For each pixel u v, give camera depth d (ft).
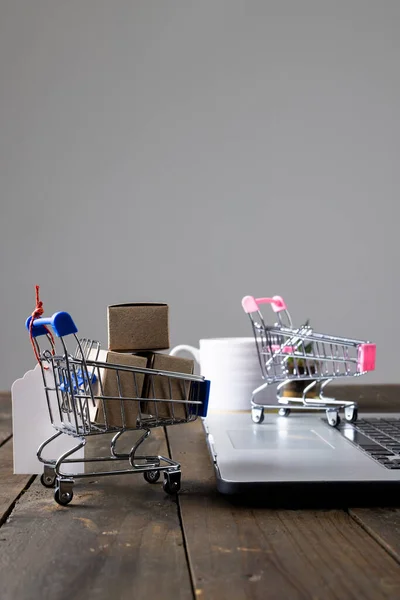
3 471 3.96
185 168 12.87
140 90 12.86
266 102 12.92
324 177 12.99
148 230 12.87
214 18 12.87
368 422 4.78
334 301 13.03
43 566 2.37
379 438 4.11
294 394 5.39
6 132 12.77
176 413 3.55
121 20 12.83
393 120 12.98
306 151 12.96
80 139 12.84
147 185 12.87
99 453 4.33
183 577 2.25
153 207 12.86
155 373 3.43
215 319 12.91
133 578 2.25
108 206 12.85
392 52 12.99
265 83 12.92
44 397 3.85
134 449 3.51
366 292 13.04
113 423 3.40
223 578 2.22
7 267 12.81
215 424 4.74
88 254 12.87
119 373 3.43
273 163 12.92
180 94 12.87
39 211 12.82
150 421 3.48
